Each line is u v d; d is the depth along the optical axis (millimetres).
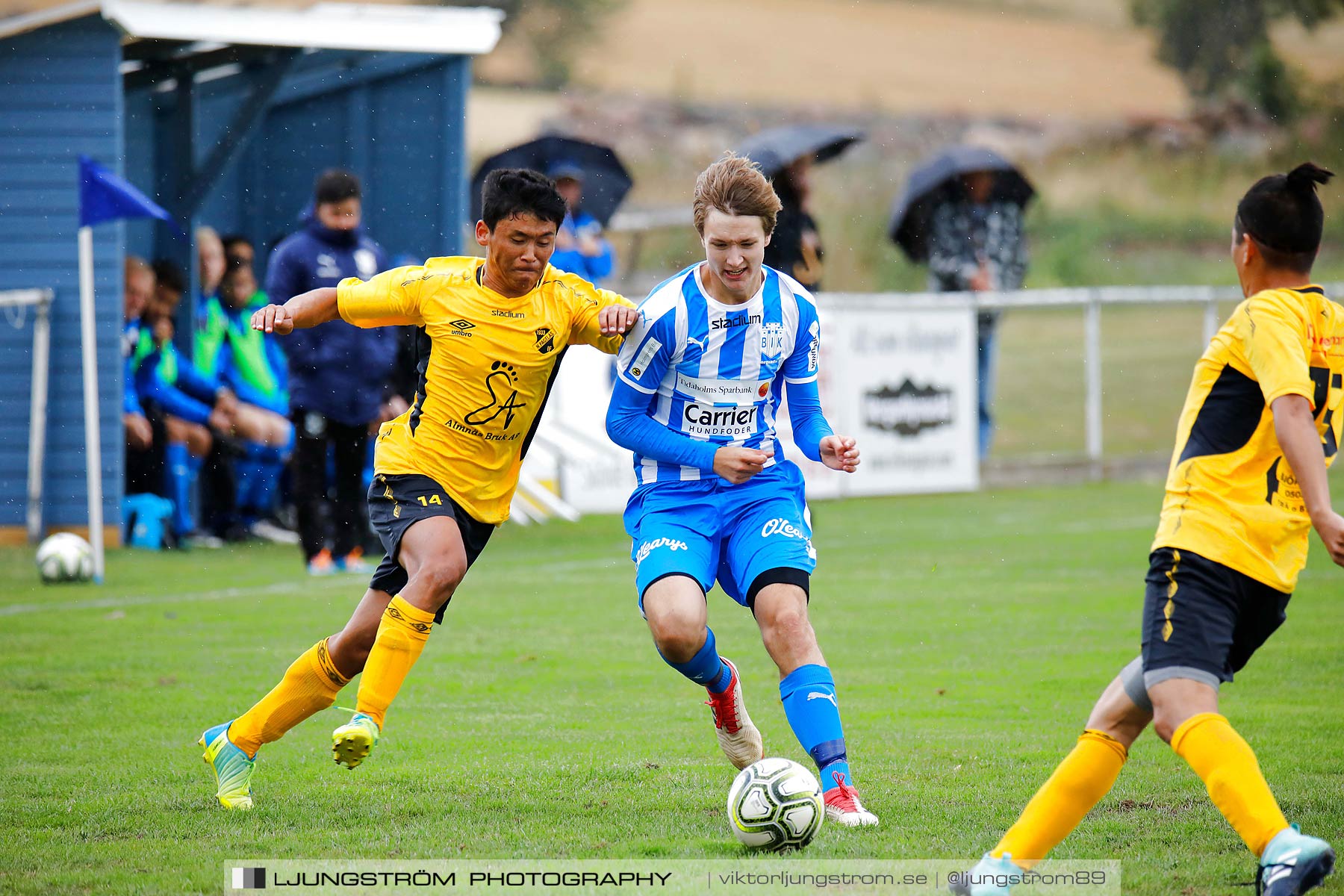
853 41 156625
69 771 16672
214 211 51750
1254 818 11000
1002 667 23266
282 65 45125
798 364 15633
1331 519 10984
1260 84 126750
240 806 15016
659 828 14281
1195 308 100688
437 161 51469
